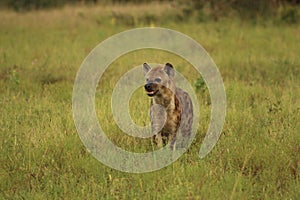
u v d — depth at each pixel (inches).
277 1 1871.3
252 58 1286.9
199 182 617.6
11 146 726.5
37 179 656.4
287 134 734.5
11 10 2285.9
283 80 1112.2
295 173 661.9
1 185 642.2
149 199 594.9
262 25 1708.9
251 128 780.6
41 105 906.1
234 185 604.1
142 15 1923.0
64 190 621.3
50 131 770.8
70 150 717.3
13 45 1507.1
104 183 639.1
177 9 1948.8
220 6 1835.6
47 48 1446.9
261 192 619.2
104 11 2087.8
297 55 1320.1
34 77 1143.0
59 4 2327.8
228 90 982.4
